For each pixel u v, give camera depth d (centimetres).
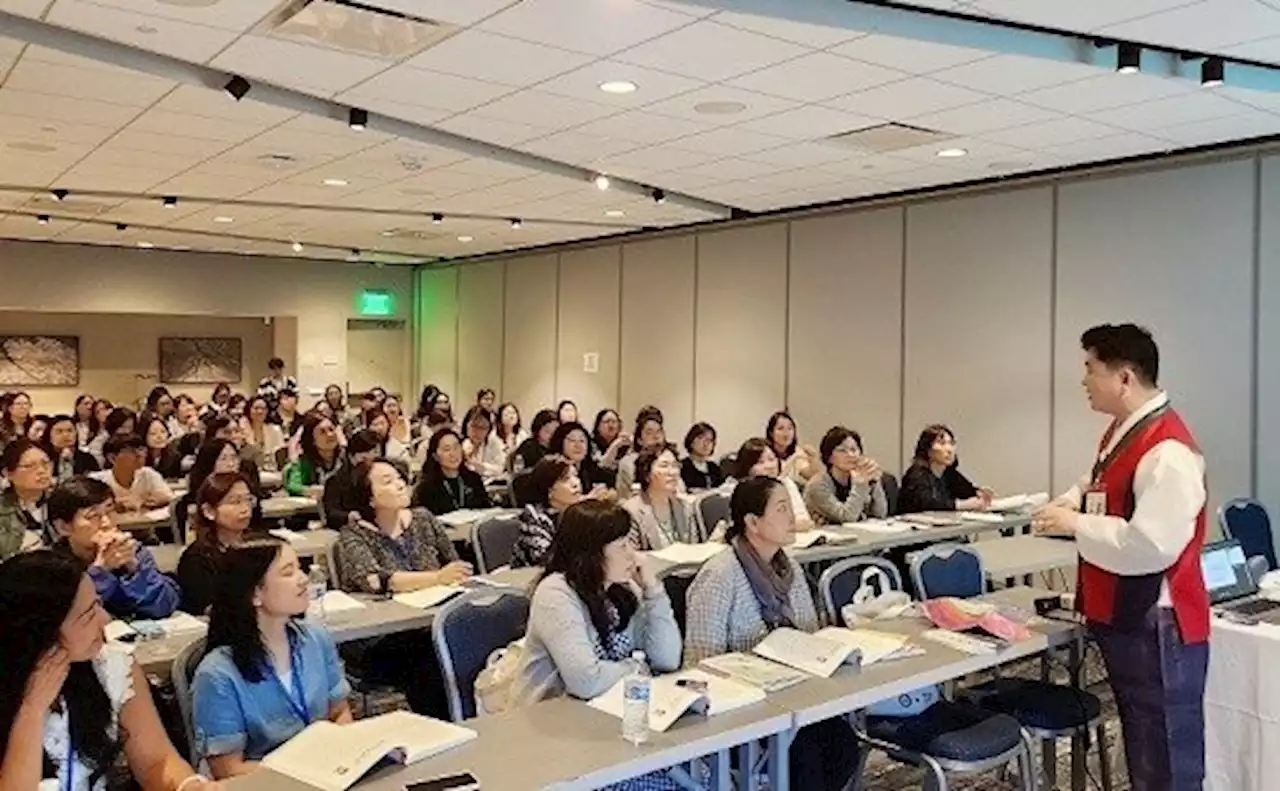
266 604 269
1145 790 313
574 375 1222
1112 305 736
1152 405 314
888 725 331
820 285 940
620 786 268
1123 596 310
